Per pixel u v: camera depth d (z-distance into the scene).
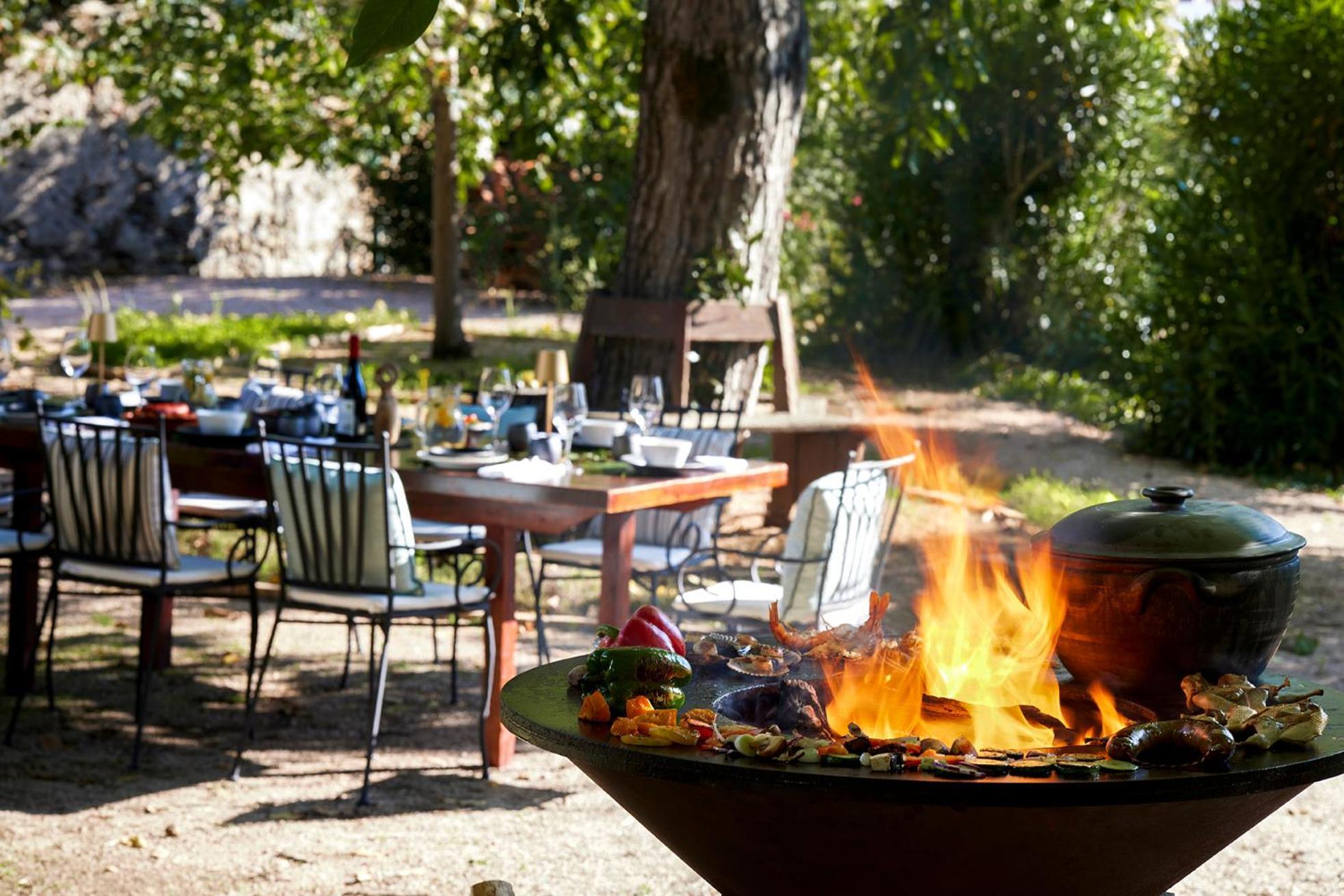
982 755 2.14
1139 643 2.45
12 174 20.70
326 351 14.97
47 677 5.14
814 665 2.75
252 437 5.09
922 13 8.94
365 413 5.86
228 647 6.18
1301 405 11.12
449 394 5.01
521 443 5.27
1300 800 4.49
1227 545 2.42
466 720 5.25
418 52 12.62
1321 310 11.05
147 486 4.72
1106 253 14.64
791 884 2.23
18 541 5.21
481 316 18.67
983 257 14.73
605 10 11.17
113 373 11.90
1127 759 2.12
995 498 9.19
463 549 4.83
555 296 19.56
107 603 6.93
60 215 21.22
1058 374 14.41
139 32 12.94
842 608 4.67
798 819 2.11
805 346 15.52
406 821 4.20
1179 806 2.07
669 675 2.41
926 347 15.27
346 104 14.80
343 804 4.33
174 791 4.41
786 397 8.17
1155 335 11.95
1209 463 11.20
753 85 7.89
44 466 5.23
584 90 11.54
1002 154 14.58
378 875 3.76
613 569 4.68
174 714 5.22
